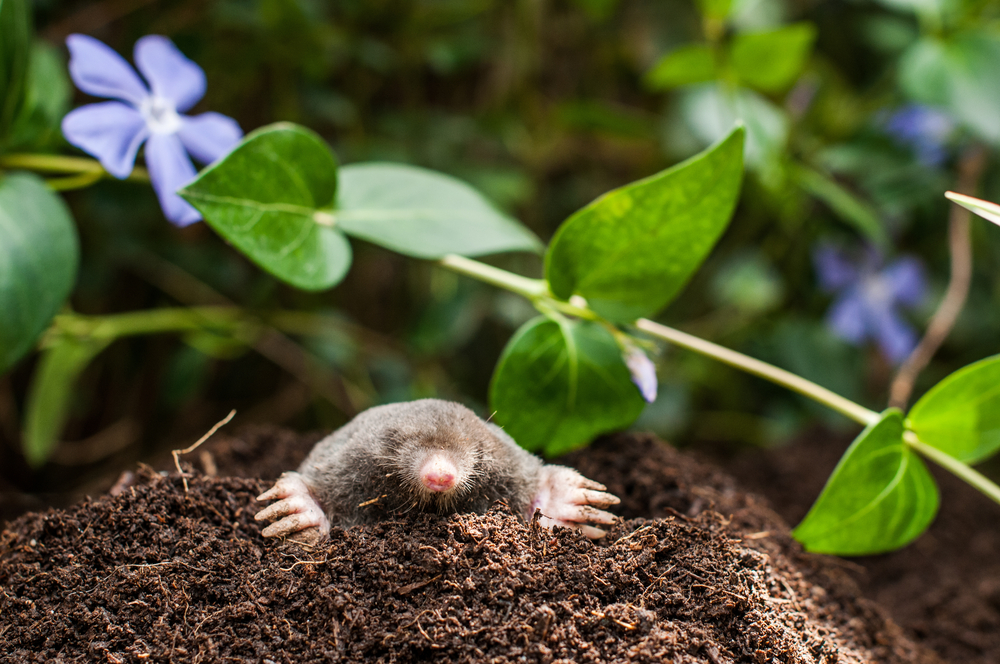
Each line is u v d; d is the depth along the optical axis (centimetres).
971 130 63
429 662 48
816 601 53
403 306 77
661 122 78
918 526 54
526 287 56
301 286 53
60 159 56
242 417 73
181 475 52
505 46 78
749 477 66
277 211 54
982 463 77
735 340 76
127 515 51
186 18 66
